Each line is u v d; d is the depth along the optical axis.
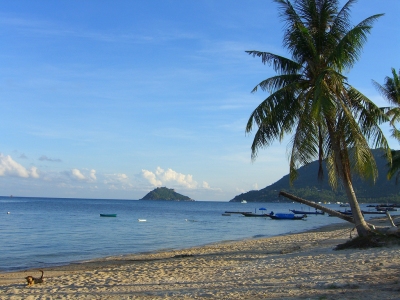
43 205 146.62
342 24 16.80
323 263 13.95
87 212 97.50
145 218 75.62
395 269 11.34
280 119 16.92
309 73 17.61
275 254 19.69
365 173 15.84
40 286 13.89
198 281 12.82
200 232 45.44
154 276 14.82
